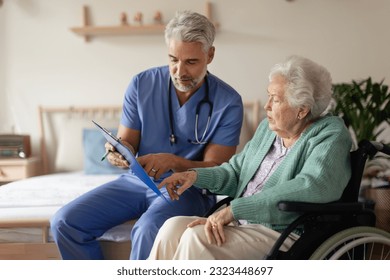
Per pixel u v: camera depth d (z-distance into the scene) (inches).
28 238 69.9
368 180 90.4
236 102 75.2
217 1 130.6
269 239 53.4
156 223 62.8
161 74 75.6
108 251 69.4
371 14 126.8
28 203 76.3
